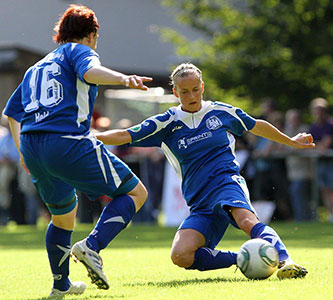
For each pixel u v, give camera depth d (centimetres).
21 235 4581
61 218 1777
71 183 1711
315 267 2142
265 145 5047
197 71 2036
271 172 5034
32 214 5522
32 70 1769
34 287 1916
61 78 1709
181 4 8462
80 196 5375
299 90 8206
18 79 7006
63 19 1855
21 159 1817
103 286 1695
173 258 1958
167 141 2073
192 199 2044
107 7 8438
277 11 8212
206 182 2014
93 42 1862
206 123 2056
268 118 5119
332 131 5028
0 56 6962
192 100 2023
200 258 1953
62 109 1691
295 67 8156
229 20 8369
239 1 8500
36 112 1714
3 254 3139
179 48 8406
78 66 1686
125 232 4578
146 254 2933
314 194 5044
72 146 1672
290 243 3362
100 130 4994
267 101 5172
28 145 1706
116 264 2492
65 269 1792
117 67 8244
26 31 8069
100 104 7519
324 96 8169
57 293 1781
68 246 1800
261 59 8212
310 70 8156
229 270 2159
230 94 8356
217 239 2039
